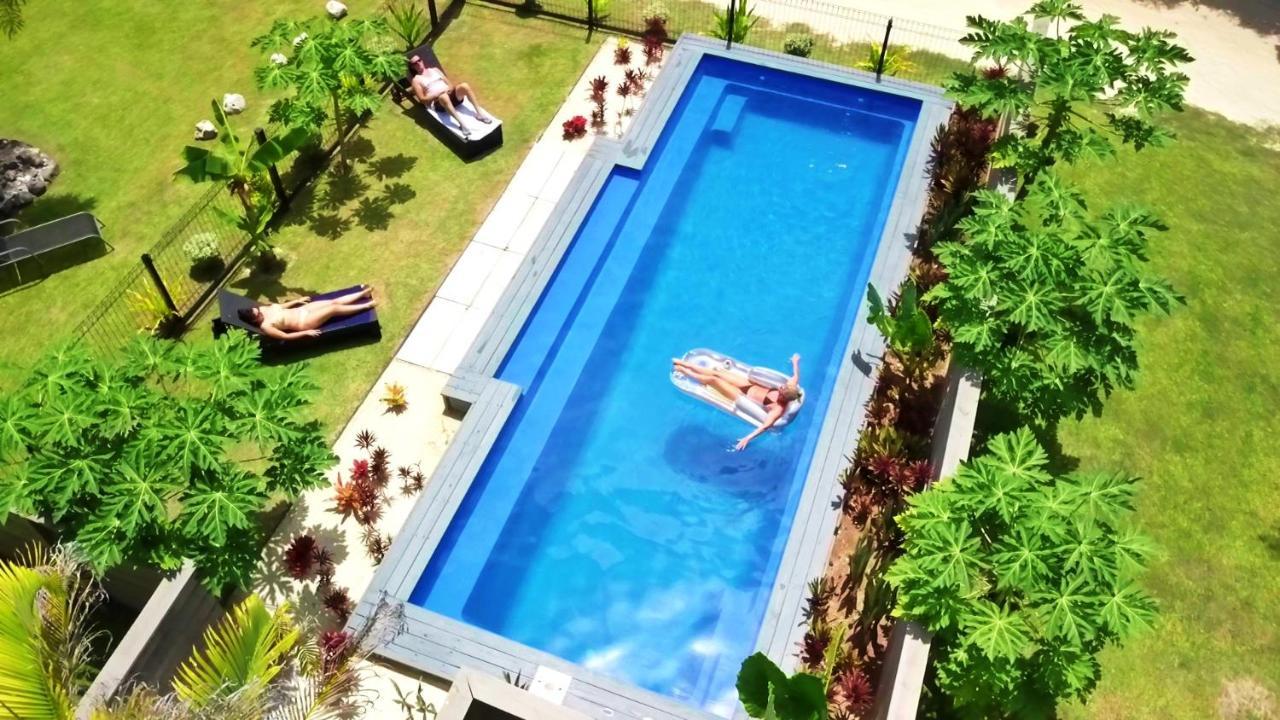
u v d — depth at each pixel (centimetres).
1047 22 2003
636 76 2116
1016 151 1641
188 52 2155
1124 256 1356
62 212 1847
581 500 1503
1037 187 1488
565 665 1292
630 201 1891
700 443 1562
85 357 1224
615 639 1369
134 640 1116
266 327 1564
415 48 2097
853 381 1579
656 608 1397
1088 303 1309
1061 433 1555
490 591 1407
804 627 1320
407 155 1964
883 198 1919
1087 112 2062
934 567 1110
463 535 1459
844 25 2253
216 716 907
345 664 1130
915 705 1116
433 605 1390
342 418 1566
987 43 1638
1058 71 1565
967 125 1878
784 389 1556
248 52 2153
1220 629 1362
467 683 1105
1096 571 1083
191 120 2014
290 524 1435
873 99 2072
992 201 1450
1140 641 1345
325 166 1936
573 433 1577
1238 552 1438
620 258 1812
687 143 2016
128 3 2264
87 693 1057
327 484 1281
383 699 1266
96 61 2133
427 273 1762
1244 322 1709
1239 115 2080
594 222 1856
